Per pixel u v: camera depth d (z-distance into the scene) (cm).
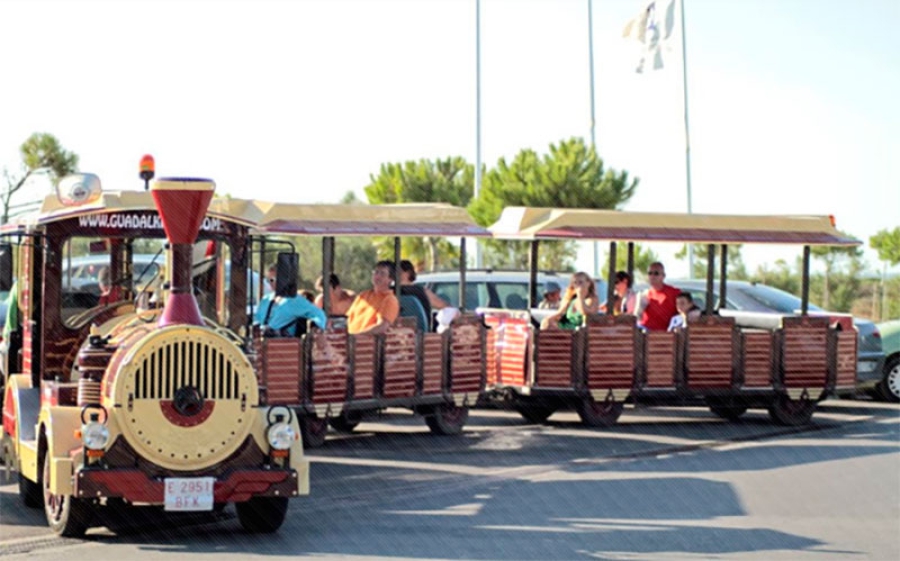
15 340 1259
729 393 1775
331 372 1532
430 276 2144
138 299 1142
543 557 980
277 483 994
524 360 1748
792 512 1170
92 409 985
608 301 1772
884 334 2153
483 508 1180
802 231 1861
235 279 1170
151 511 1155
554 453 1522
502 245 3931
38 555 973
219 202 1562
